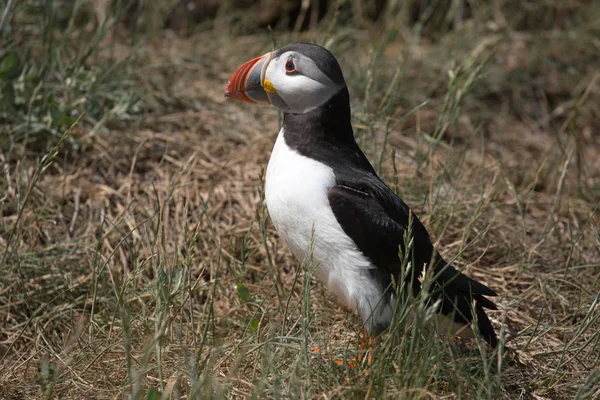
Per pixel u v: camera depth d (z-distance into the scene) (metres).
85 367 6.58
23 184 8.88
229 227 8.82
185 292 6.84
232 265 8.12
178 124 10.52
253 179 9.57
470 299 6.88
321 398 6.02
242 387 6.25
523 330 7.39
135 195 9.15
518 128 12.20
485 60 9.58
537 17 14.80
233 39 13.30
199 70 11.86
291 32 13.92
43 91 10.00
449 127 11.67
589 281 8.55
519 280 8.53
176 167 9.73
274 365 6.29
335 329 7.38
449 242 8.94
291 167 6.64
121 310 5.87
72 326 7.32
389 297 6.66
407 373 5.82
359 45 13.13
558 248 9.16
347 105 6.92
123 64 11.29
